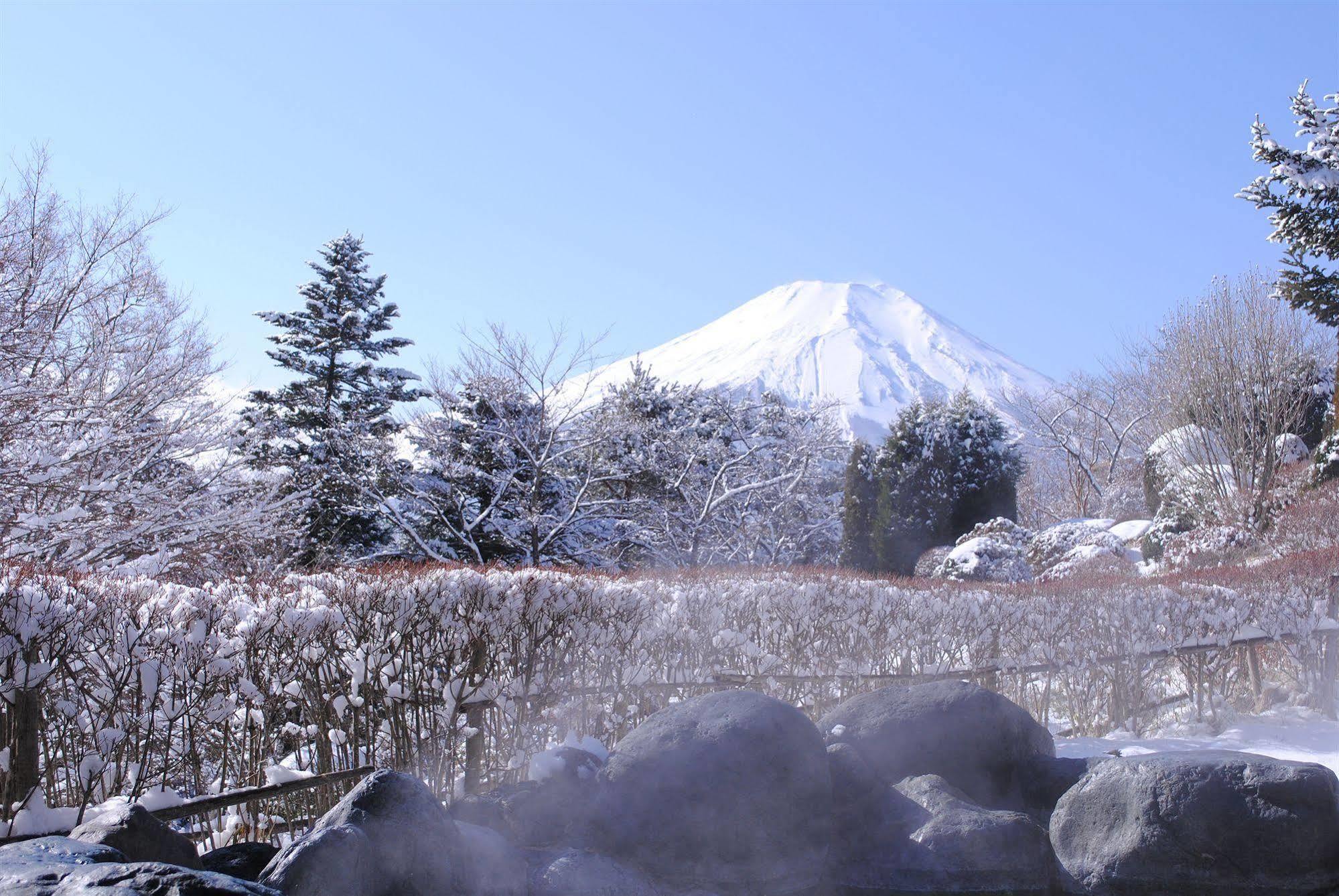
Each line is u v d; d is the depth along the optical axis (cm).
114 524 1148
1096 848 526
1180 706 976
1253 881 493
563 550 2078
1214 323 2220
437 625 621
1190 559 1792
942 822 532
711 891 508
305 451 2370
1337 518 1576
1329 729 863
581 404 2195
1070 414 5162
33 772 468
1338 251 1959
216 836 538
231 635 554
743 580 912
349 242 2825
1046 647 918
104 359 1341
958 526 2453
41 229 1330
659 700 756
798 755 543
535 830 530
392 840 425
